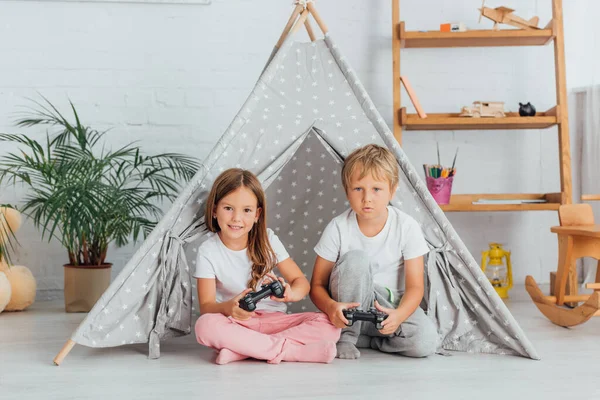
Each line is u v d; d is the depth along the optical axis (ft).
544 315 7.57
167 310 5.99
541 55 9.84
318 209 7.49
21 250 9.14
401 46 9.39
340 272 5.81
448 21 9.73
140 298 5.91
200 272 6.04
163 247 5.98
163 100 9.36
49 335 6.80
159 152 9.37
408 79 9.76
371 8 9.64
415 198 6.25
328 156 7.32
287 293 5.74
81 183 7.73
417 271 5.99
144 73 9.32
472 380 5.16
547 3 9.84
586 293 9.21
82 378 5.20
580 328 7.09
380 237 6.06
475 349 6.10
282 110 6.32
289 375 5.27
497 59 9.83
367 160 5.77
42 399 4.67
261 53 9.47
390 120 9.73
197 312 7.63
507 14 8.94
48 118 9.17
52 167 7.99
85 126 9.27
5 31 9.11
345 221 6.18
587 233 7.31
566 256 7.70
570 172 8.99
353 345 5.93
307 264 7.55
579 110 9.96
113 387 4.96
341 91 6.43
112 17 9.25
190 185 6.01
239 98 9.46
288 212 7.49
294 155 7.34
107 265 8.28
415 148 9.86
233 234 5.87
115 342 5.79
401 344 5.88
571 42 9.93
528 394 4.80
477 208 8.95
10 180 9.11
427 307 6.18
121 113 9.31
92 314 5.69
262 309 6.19
